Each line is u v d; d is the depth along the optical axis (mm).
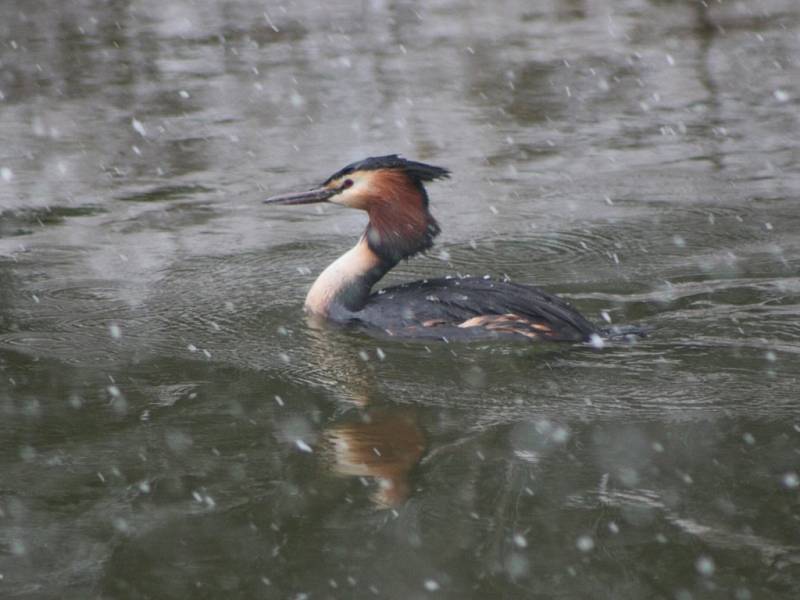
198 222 18062
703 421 10359
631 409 10648
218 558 8625
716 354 11781
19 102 25828
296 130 23438
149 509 9289
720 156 21297
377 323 12773
